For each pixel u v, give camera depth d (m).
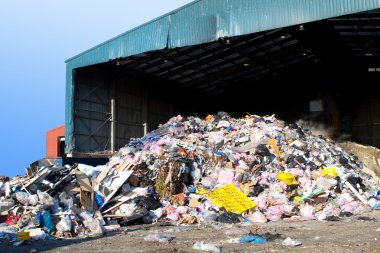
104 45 27.55
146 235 12.04
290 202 16.70
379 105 35.19
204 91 40.41
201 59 31.05
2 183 15.53
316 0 19.77
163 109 36.47
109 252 9.12
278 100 40.09
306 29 26.03
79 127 28.25
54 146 38.22
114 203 15.73
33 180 15.38
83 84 28.89
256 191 17.03
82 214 13.98
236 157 19.14
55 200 14.30
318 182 17.95
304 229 12.20
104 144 30.09
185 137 21.67
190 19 24.08
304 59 33.34
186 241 10.40
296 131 23.88
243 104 42.12
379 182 23.06
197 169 18.77
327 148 23.64
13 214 13.54
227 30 22.56
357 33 27.95
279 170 18.69
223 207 15.79
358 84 36.22
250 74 36.19
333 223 13.54
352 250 8.28
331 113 35.53
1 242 11.41
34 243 11.34
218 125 23.69
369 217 15.00
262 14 21.42
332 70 35.66
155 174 17.84
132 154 20.17
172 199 17.00
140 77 33.81
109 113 30.70
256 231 11.89
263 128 22.73
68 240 11.81
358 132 35.59
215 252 8.60
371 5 18.11
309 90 38.06
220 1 23.02
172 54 29.17
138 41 26.14
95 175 17.44
